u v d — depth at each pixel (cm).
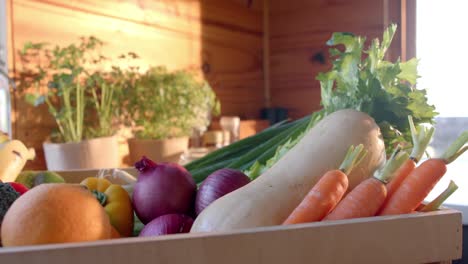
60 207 32
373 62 51
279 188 42
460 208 68
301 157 44
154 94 149
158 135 146
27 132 130
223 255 30
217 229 39
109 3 149
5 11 123
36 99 124
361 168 43
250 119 202
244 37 204
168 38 170
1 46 124
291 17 199
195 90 154
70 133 132
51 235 31
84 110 143
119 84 147
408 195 38
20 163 59
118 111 147
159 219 43
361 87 49
